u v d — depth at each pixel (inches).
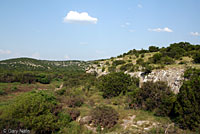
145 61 1201.4
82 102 757.9
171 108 509.4
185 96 443.8
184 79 645.3
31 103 510.9
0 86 1428.4
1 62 3528.5
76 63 4416.8
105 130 475.8
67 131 494.6
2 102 871.7
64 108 659.4
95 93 944.3
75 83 1283.2
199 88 429.7
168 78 733.9
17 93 1218.6
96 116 524.4
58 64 4151.1
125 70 1172.5
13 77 1739.7
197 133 381.4
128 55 1802.4
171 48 1349.7
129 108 625.6
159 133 399.2
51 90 1334.9
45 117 488.4
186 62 854.5
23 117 464.1
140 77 930.7
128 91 847.7
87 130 492.7
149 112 565.9
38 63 3814.0
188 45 1300.4
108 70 1333.7
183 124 418.6
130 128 448.5
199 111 403.5
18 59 3939.5
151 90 602.2
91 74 1581.0
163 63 948.6
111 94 837.2
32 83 1760.6
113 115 520.4
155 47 1686.8
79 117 588.7
